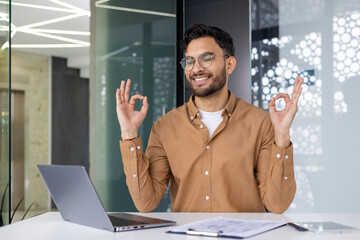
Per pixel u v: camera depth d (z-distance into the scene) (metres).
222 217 1.46
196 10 3.93
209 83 1.92
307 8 3.28
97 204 1.28
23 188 8.77
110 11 3.57
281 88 3.36
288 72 3.34
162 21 3.94
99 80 3.46
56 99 9.28
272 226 1.31
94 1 3.47
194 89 1.94
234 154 1.93
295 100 1.67
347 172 3.12
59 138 9.33
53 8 5.57
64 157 9.39
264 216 1.56
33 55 8.95
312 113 3.24
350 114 3.12
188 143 1.97
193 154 1.95
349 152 3.12
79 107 9.68
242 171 1.93
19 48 8.33
